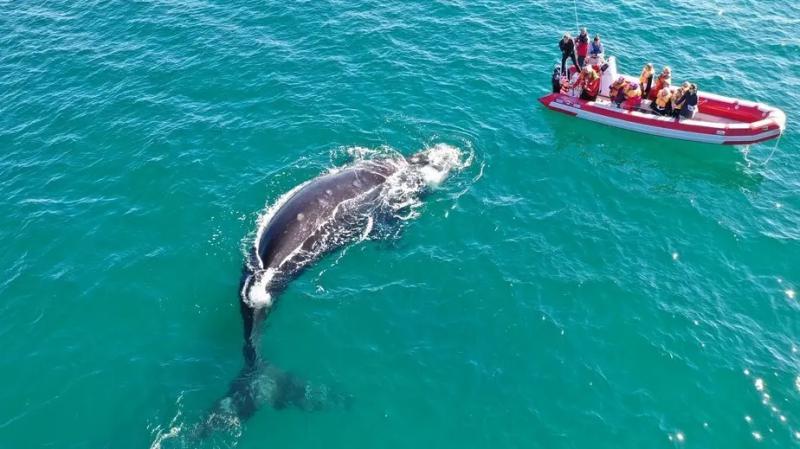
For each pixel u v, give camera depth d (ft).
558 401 59.21
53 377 60.70
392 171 82.99
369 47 114.83
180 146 89.92
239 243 74.49
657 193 86.28
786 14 129.29
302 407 58.13
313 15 125.08
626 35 122.21
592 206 83.15
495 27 122.93
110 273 71.05
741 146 96.22
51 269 71.82
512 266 72.59
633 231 79.20
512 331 65.31
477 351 63.46
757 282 72.18
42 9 131.13
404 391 59.82
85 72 108.99
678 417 58.08
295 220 70.79
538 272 72.02
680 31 123.65
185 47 115.24
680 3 133.39
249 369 61.16
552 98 100.83
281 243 69.05
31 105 100.73
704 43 120.16
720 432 57.06
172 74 107.34
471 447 55.57
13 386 59.98
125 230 76.54
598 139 97.25
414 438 56.24
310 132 92.73
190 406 57.98
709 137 95.81
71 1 133.80
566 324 66.18
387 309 67.26
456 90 104.27
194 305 67.67
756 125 93.30
